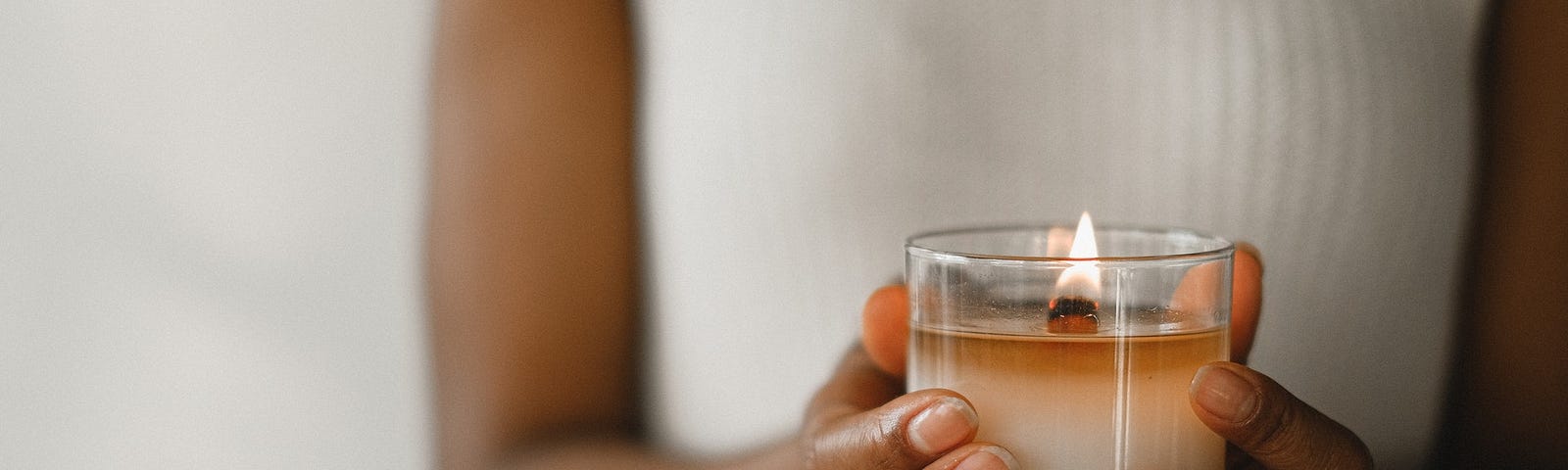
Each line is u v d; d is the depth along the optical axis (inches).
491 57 28.8
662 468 28.0
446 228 28.9
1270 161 30.9
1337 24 30.8
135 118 37.5
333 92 36.5
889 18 29.4
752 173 30.4
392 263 37.7
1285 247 31.4
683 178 30.9
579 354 29.7
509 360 29.0
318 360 38.5
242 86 37.0
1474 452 33.0
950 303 19.1
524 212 29.0
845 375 24.2
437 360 29.3
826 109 29.8
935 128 29.9
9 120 37.3
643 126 30.5
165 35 36.7
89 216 38.3
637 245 30.7
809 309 30.8
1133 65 30.3
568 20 29.0
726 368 31.5
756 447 31.5
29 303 38.5
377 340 38.2
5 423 38.9
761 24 29.8
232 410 39.0
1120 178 30.6
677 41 30.5
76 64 37.1
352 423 38.6
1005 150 30.3
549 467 28.4
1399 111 31.5
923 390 18.9
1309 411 19.2
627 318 30.5
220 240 38.1
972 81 29.9
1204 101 30.5
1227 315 19.7
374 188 37.2
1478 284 32.5
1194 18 30.3
